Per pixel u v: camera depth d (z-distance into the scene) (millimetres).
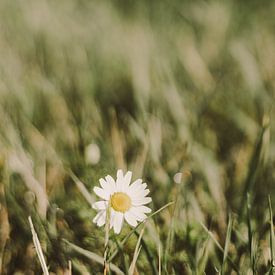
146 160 732
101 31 1164
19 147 730
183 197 663
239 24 1213
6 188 668
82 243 614
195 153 742
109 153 755
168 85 907
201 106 862
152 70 961
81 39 1117
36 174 701
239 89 910
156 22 1277
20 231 639
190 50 1041
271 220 583
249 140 792
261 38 1113
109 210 547
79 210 646
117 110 889
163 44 1104
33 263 606
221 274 578
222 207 676
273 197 694
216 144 800
